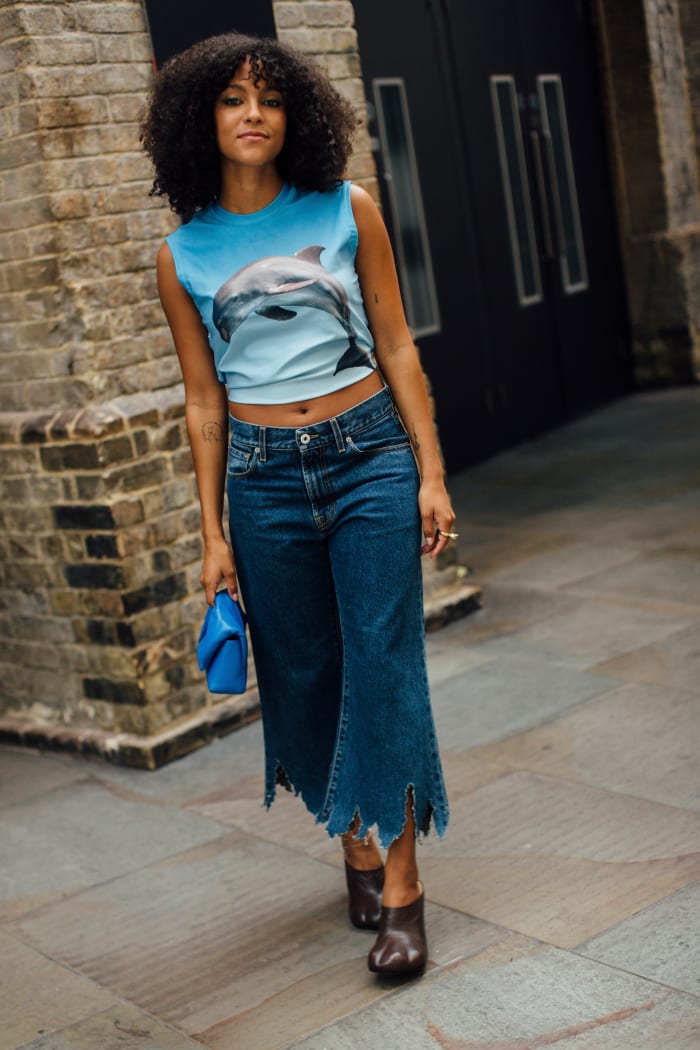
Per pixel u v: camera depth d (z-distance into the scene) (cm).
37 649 384
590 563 495
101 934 273
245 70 226
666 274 827
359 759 242
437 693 385
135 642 358
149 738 363
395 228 645
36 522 370
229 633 238
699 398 795
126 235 357
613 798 301
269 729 260
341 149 234
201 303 234
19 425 363
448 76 683
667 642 399
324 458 234
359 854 262
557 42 773
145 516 359
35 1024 241
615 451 688
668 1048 206
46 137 340
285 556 241
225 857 302
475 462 703
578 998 224
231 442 246
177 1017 238
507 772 324
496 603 464
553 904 257
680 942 236
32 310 356
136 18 357
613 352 831
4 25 337
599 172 815
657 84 805
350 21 420
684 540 505
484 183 709
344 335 231
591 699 363
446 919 258
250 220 234
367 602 237
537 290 757
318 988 241
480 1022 221
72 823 332
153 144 238
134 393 361
